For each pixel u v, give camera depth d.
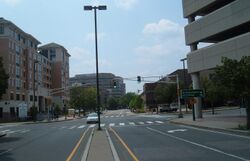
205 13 49.78
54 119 86.81
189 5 50.12
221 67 27.16
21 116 82.75
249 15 38.00
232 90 26.31
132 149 18.28
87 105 127.75
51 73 144.25
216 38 47.81
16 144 24.30
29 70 106.81
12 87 91.56
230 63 26.80
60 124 56.03
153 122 49.34
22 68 101.31
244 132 24.45
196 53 49.06
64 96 147.75
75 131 36.12
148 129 34.69
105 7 36.66
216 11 43.97
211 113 61.34
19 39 99.25
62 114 129.38
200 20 47.56
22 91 100.19
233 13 40.69
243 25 40.34
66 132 35.03
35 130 41.69
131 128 37.25
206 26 46.22
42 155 17.30
